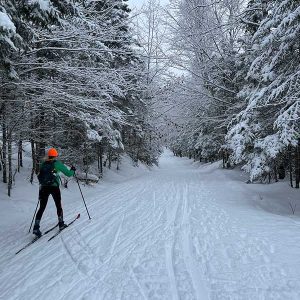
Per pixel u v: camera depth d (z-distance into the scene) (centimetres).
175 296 414
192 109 2406
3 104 1062
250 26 1808
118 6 1742
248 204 1194
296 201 1355
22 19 743
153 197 1294
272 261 525
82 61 1119
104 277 484
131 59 1512
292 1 1098
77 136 1733
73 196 1423
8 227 866
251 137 1466
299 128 1147
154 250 601
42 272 520
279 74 1284
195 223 823
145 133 3344
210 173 2591
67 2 820
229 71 2200
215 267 508
